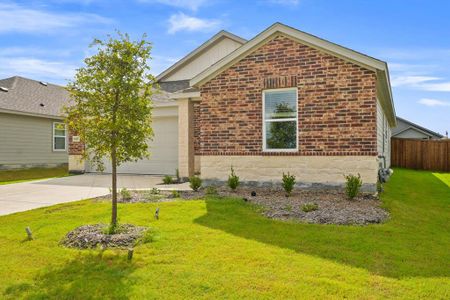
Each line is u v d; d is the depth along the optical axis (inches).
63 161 896.9
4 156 737.0
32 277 174.4
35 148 813.9
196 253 201.8
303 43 394.9
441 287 157.9
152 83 247.3
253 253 200.7
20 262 193.6
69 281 169.2
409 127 1419.8
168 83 785.6
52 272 179.5
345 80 377.7
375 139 366.3
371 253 200.8
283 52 405.1
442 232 255.4
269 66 412.2
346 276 169.2
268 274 172.2
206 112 445.1
